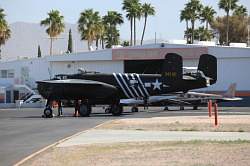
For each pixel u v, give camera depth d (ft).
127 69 338.95
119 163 71.67
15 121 170.81
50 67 355.77
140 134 117.08
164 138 107.34
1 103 338.54
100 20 505.66
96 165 70.38
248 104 307.78
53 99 204.03
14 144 101.09
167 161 72.43
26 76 362.12
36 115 215.51
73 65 350.23
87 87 202.90
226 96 271.28
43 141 106.22
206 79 211.41
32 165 71.67
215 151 82.38
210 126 135.95
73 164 71.82
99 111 242.99
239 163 69.77
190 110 245.65
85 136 113.80
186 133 118.73
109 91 203.82
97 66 344.08
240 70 313.32
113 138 108.58
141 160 74.02
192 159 73.92
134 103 228.22
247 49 311.27
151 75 210.38
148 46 330.54
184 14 549.54
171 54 208.64
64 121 167.43
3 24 426.10
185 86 209.26
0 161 77.10
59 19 499.51
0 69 367.25
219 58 316.60
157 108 272.51
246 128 129.70
